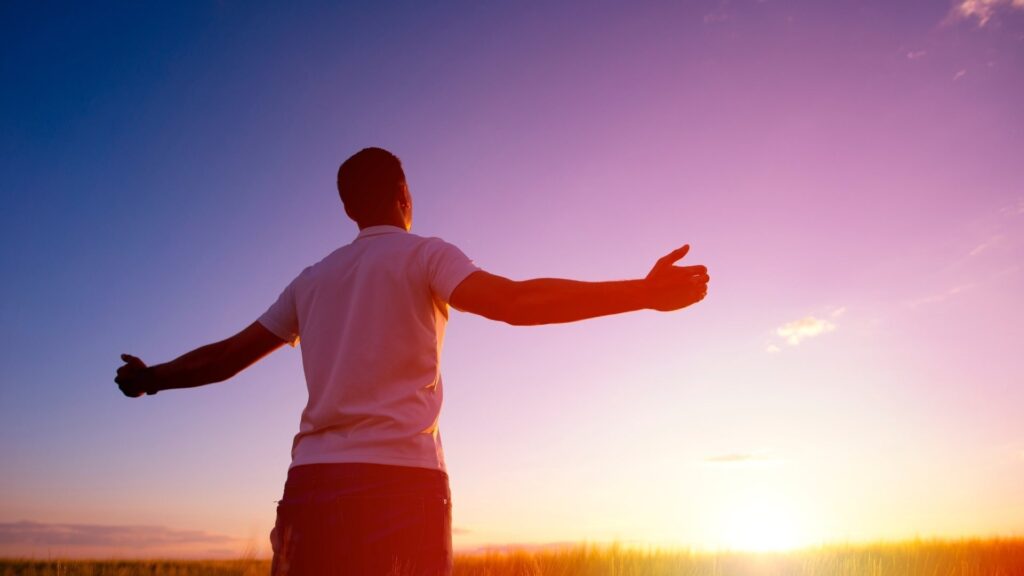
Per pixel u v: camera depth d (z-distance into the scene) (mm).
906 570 7453
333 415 1656
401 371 1668
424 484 1610
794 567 7762
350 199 1910
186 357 2053
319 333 1782
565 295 1497
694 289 1512
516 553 8008
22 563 5539
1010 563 7586
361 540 1540
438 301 1757
